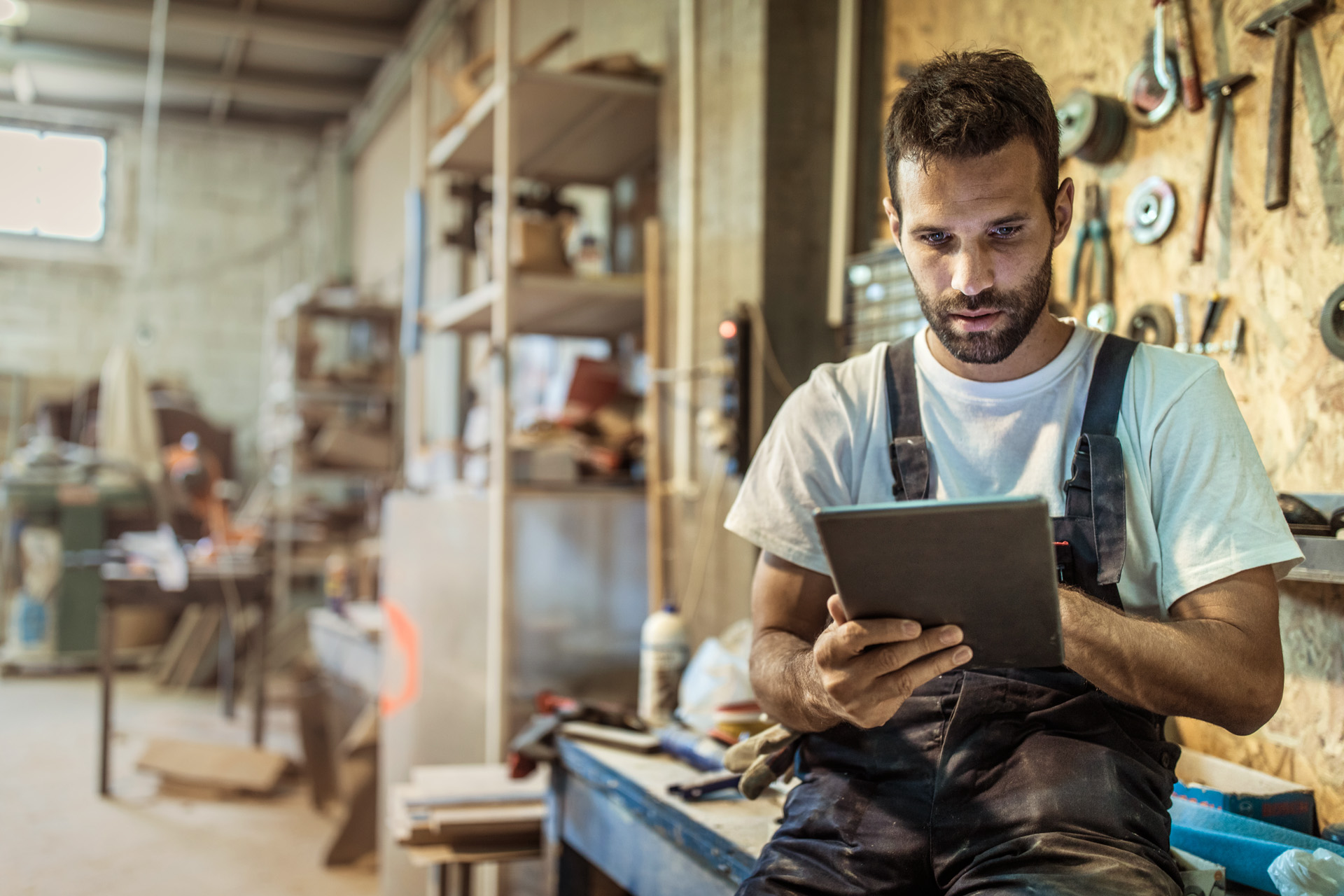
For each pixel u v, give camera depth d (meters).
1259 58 1.42
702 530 2.46
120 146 8.56
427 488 3.52
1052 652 0.84
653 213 3.26
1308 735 1.37
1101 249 1.65
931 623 0.85
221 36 7.33
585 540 2.69
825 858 1.04
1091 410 1.04
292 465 5.79
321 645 4.04
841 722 1.11
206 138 8.81
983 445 1.08
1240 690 0.91
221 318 8.76
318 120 8.95
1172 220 1.54
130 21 7.04
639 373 3.33
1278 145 1.36
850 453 1.17
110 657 3.93
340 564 4.45
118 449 6.48
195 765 3.92
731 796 1.50
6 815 3.61
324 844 3.36
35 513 6.39
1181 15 1.49
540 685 2.63
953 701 1.04
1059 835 0.92
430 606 2.86
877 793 1.06
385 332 6.45
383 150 7.85
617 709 1.95
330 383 6.14
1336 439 1.32
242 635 5.88
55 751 4.50
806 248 2.28
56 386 8.10
